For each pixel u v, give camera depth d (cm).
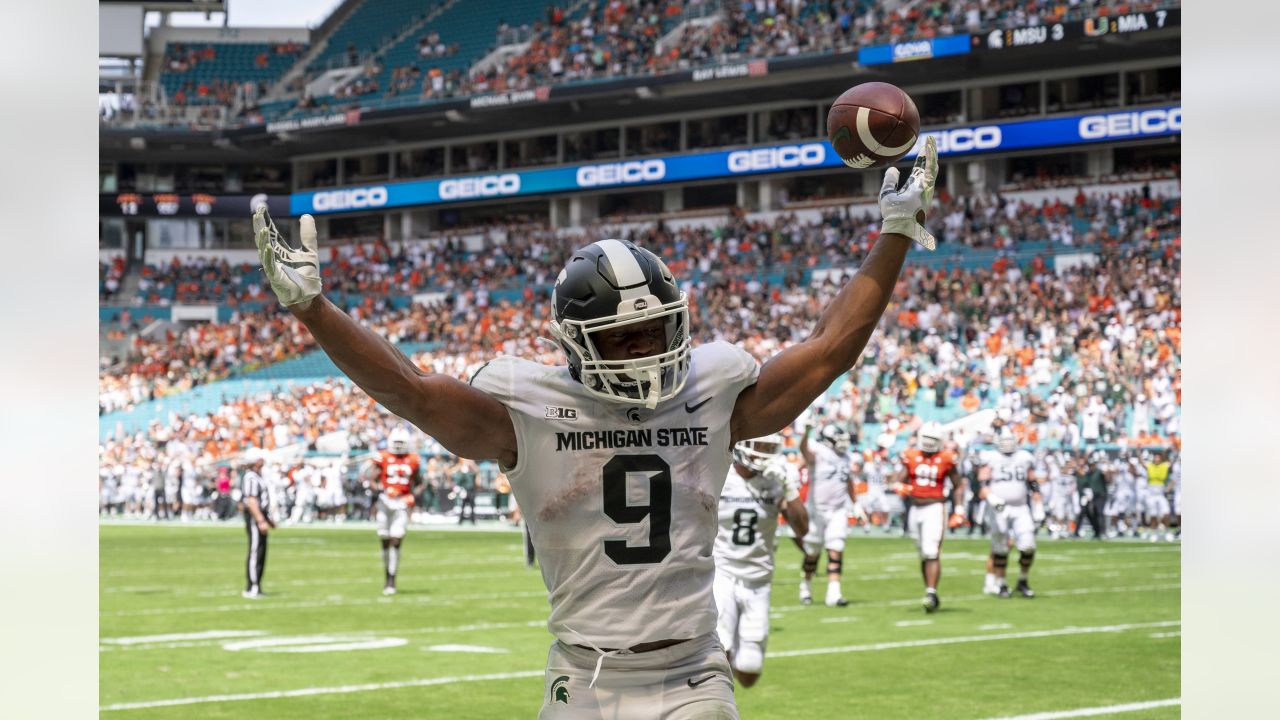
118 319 3762
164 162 4047
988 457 1216
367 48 4019
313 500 2672
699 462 272
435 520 2548
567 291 265
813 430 2338
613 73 3444
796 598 1218
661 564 267
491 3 3884
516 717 646
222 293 3850
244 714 652
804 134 3362
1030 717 645
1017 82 3142
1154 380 2238
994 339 2508
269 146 3894
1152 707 670
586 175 3500
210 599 1219
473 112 3497
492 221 3844
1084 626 997
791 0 3303
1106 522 2017
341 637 949
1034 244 2842
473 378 273
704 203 3528
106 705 675
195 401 3306
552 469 267
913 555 1714
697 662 274
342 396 3052
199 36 4188
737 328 3023
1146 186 2856
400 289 3647
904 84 3216
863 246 3108
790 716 651
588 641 268
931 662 823
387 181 3903
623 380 266
